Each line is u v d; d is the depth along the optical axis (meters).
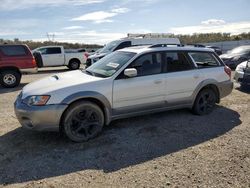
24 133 5.52
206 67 6.62
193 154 4.55
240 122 6.13
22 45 11.87
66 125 4.94
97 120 5.22
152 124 5.97
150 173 3.96
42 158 4.45
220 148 4.78
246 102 7.87
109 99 5.29
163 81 5.88
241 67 9.57
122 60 5.73
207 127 5.81
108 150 4.73
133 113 5.66
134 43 15.29
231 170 4.02
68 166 4.20
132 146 4.88
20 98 5.13
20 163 4.29
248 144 4.94
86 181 3.78
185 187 3.59
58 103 4.82
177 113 6.75
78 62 21.14
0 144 5.00
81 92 4.99
